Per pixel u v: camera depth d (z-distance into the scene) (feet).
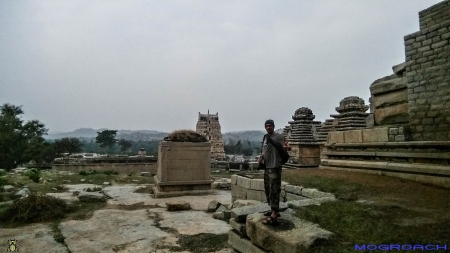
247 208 16.92
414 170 22.94
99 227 22.93
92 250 17.67
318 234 11.69
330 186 22.57
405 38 26.53
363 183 22.71
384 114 29.71
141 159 84.74
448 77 22.38
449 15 23.07
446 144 20.85
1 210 25.94
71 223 24.13
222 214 25.79
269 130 14.49
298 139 66.64
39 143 137.08
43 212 25.70
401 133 25.30
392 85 28.53
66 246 18.43
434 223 12.69
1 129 120.26
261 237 13.32
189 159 41.29
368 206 16.08
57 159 82.74
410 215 14.15
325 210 15.44
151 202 34.65
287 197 25.45
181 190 40.32
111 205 32.58
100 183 53.98
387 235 11.37
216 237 20.21
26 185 43.55
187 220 25.26
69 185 48.65
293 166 61.00
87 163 78.74
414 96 25.20
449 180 20.01
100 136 245.24
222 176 75.05
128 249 17.87
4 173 53.06
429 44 24.12
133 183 55.72
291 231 12.55
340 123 60.49
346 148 32.24
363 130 29.78
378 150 27.68
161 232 21.50
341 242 11.25
